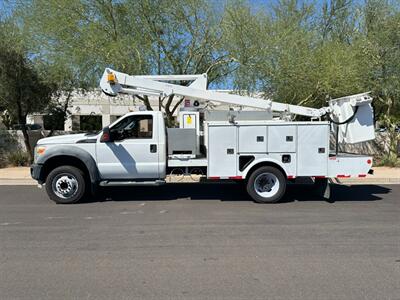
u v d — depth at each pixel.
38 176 9.63
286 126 9.64
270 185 9.80
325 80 15.21
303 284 4.67
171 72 16.11
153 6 15.07
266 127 9.62
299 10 18.72
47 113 19.55
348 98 10.03
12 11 16.23
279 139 9.66
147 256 5.70
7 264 5.39
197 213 8.61
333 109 10.47
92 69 15.05
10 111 18.66
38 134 19.00
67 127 28.80
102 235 6.84
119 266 5.29
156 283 4.71
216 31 15.61
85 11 15.08
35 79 16.59
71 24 14.66
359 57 16.62
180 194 11.05
